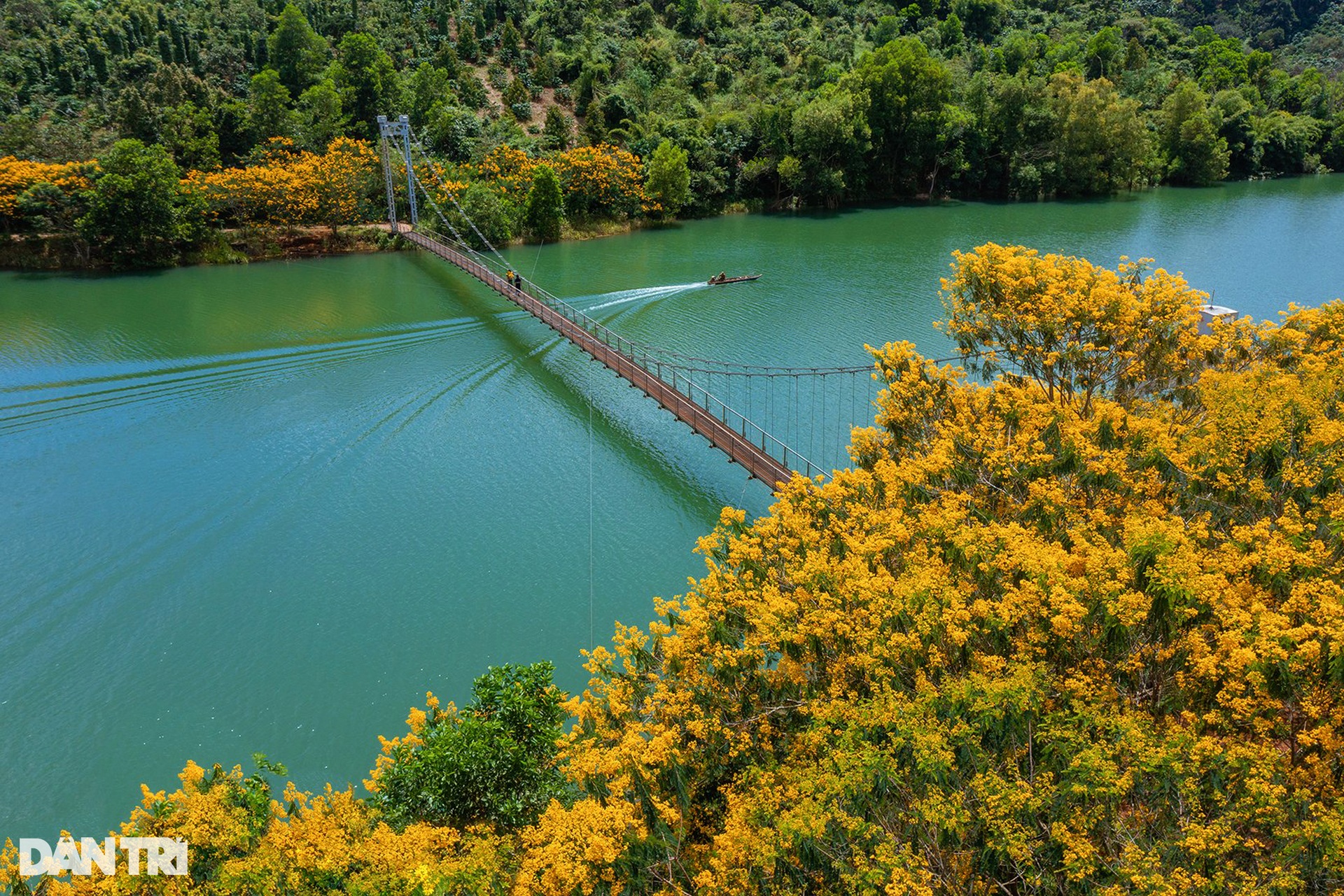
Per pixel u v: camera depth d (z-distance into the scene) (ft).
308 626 111.75
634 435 167.43
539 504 142.31
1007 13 604.49
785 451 140.97
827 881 50.34
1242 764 45.78
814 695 61.16
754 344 209.05
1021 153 431.43
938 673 56.24
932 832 49.49
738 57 489.67
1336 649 45.34
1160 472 67.26
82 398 177.37
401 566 124.77
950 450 76.18
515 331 224.74
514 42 443.32
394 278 272.31
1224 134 474.49
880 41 534.37
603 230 347.36
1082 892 45.62
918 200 428.97
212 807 56.34
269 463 153.28
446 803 65.77
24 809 84.53
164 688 100.73
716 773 61.21
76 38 371.76
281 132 332.39
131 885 51.80
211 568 123.85
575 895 53.83
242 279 267.80
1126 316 79.77
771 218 386.52
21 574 120.26
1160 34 585.63
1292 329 79.25
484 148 354.33
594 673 76.38
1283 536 56.65
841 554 69.82
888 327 218.38
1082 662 54.29
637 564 125.90
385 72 376.48
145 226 269.44
